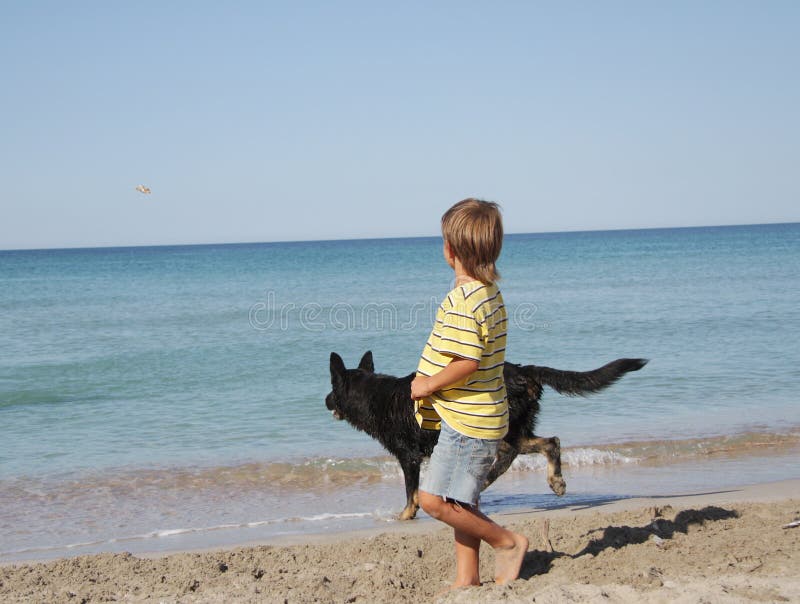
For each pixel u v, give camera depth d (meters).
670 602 3.38
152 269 62.72
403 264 61.72
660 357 13.93
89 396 11.73
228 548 5.32
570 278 38.06
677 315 20.28
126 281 44.72
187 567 4.60
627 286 31.58
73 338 18.30
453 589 3.68
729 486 6.91
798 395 10.86
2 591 4.24
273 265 65.44
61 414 10.55
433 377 3.38
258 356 15.08
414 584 4.15
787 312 20.22
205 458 8.31
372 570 4.35
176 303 27.94
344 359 14.50
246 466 7.98
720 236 137.38
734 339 15.84
